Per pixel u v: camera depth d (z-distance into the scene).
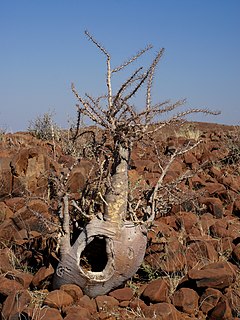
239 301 4.50
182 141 12.54
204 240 5.65
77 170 7.10
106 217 4.51
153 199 4.88
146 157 10.49
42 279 4.74
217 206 6.98
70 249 4.56
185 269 5.09
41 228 5.95
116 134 4.55
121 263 4.50
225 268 4.78
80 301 4.44
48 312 4.20
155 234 5.66
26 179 7.29
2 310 4.33
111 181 4.55
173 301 4.56
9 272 4.93
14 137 12.38
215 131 16.20
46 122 13.90
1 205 6.59
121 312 4.44
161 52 4.64
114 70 4.62
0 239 5.79
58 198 4.77
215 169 9.30
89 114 4.59
